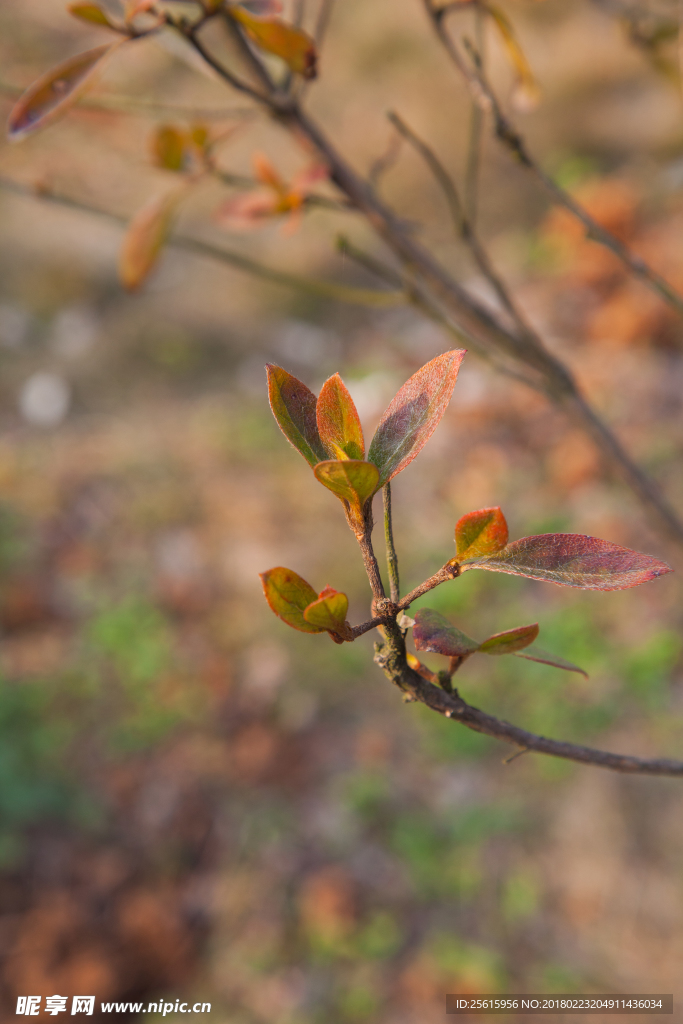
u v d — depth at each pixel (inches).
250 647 171.5
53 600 183.5
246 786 150.3
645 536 170.2
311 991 122.8
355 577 181.9
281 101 53.5
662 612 159.5
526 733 24.8
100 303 275.1
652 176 255.0
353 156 275.4
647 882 127.1
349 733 156.9
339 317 257.4
